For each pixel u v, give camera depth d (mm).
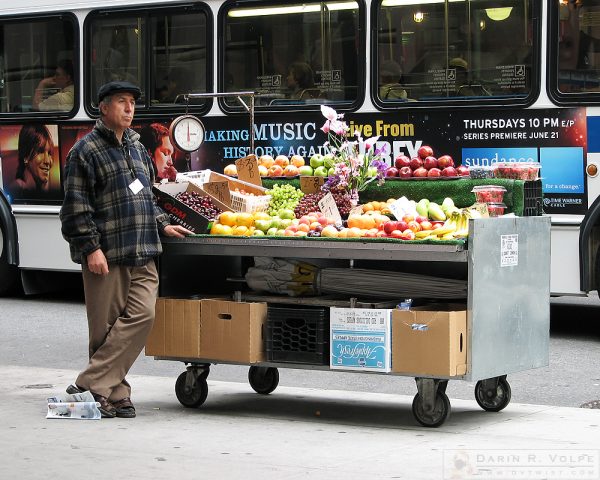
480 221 8688
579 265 13211
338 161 10141
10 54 17094
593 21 13102
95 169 9086
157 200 9719
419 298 9391
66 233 9078
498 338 8984
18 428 8766
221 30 15367
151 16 15930
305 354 9227
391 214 9625
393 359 8844
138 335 9250
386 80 14273
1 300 17719
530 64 13430
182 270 10102
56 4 16703
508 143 13562
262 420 9195
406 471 7410
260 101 15148
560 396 10516
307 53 14789
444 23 13906
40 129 16844
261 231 9633
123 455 7883
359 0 14375
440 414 8805
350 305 9156
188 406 9734
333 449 8078
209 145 15523
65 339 14000
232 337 9398
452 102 13859
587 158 13148
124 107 9141
